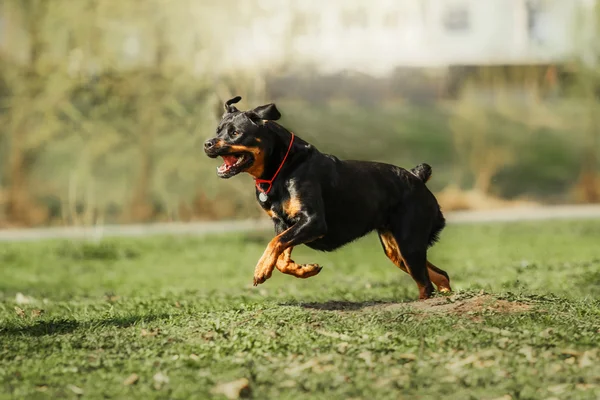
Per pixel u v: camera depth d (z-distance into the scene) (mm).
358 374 6441
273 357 6977
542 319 7824
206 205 29547
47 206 29922
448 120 39594
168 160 26500
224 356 7051
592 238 22016
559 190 35844
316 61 32688
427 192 9500
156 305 10383
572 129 37750
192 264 19328
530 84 38219
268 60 26328
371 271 16719
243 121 8438
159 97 26391
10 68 27406
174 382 6434
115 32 27047
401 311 8164
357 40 39469
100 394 6230
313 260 19344
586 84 35562
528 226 25797
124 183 28516
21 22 27562
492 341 7094
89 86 27000
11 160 29422
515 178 36438
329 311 8516
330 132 34250
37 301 12180
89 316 9453
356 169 9039
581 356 6719
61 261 20141
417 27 40375
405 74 40156
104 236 24641
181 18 26125
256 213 25453
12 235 26250
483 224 27109
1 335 8320
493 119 37250
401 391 6117
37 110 27391
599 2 35062
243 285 14781
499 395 5996
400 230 9273
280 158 8570
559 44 37375
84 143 27297
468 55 39750
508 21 39969
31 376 6695
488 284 12250
